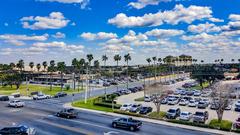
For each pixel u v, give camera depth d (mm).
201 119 50844
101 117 55531
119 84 162250
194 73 132625
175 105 74750
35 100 88188
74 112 54750
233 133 42625
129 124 43562
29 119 53000
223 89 53906
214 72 129625
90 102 80625
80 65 161625
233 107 70062
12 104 70688
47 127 45438
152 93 61438
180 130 44250
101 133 41344
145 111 59844
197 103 71750
